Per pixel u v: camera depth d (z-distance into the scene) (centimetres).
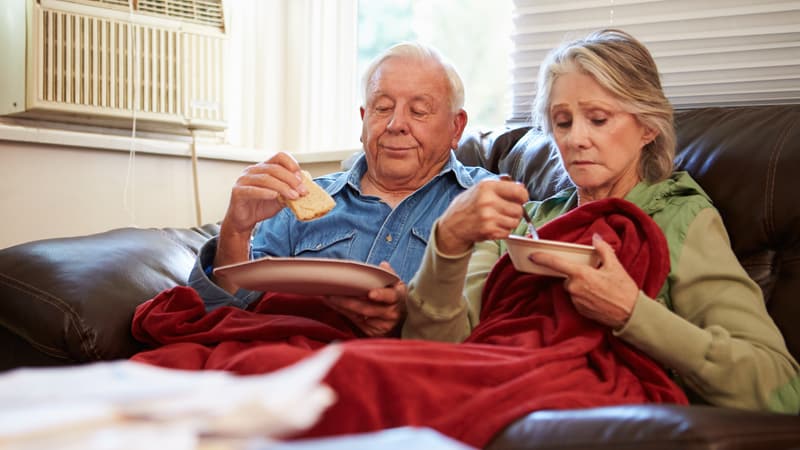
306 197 169
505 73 278
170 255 196
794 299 161
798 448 97
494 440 108
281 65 302
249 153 278
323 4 301
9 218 222
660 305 139
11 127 219
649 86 161
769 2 209
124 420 57
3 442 51
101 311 163
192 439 55
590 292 137
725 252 154
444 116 196
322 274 144
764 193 170
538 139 208
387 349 119
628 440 94
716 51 217
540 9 235
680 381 150
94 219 240
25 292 164
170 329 160
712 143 179
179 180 262
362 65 303
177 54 251
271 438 66
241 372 120
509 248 146
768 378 140
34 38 225
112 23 238
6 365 168
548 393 120
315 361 61
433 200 194
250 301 177
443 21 290
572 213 156
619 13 226
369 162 200
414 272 185
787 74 211
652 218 160
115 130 250
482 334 152
